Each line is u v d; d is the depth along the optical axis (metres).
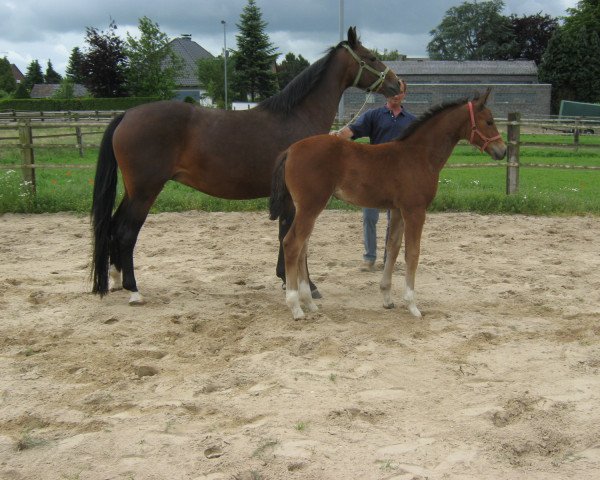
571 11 62.78
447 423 3.59
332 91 6.38
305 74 6.19
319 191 5.13
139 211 5.85
